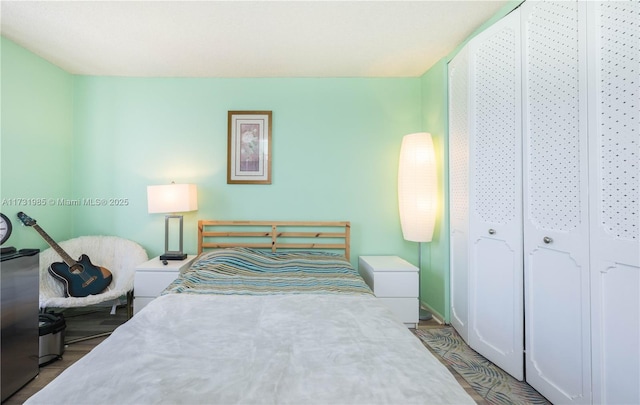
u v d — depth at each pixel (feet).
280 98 9.89
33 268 5.88
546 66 5.24
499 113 6.27
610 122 4.21
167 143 9.75
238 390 2.77
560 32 4.96
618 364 4.13
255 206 9.90
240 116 9.77
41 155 8.45
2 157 7.39
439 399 2.69
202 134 9.80
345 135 9.99
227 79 9.82
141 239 9.75
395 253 10.02
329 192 9.98
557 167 5.03
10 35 7.27
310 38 7.48
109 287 8.71
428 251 9.65
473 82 7.02
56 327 6.67
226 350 3.56
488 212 6.62
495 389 5.65
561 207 4.98
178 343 3.72
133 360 3.28
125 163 9.68
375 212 10.05
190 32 7.16
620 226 4.10
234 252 8.26
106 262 9.12
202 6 6.19
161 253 9.80
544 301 5.32
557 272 5.07
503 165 6.17
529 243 5.62
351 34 7.31
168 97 9.75
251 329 4.17
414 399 2.68
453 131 8.11
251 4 6.14
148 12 6.38
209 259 7.97
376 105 10.00
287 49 8.02
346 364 3.25
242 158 9.82
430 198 8.66
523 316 5.82
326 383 2.90
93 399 2.63
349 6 6.25
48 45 7.73
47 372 6.20
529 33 5.57
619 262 4.09
